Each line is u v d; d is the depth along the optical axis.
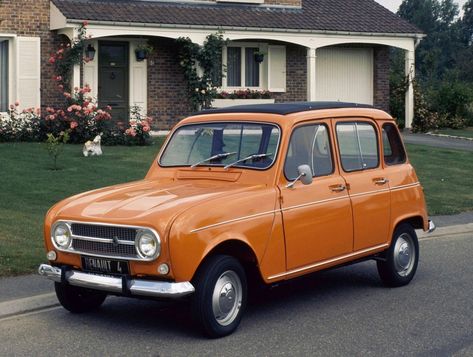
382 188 8.75
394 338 7.02
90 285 7.02
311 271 7.87
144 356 6.53
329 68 28.02
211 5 25.28
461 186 16.98
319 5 27.45
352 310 8.03
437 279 9.48
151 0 24.25
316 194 7.88
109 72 23.77
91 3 22.88
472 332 7.21
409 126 28.34
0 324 7.52
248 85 26.28
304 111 8.10
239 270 7.12
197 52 23.64
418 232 12.38
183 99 24.72
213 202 7.00
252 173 7.67
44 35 22.39
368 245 8.56
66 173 15.64
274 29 24.59
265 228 7.29
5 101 22.20
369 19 27.19
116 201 7.31
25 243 10.34
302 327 7.39
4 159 17.22
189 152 8.27
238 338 7.02
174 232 6.63
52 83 22.50
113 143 20.62
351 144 8.54
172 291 6.63
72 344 6.88
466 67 66.12
